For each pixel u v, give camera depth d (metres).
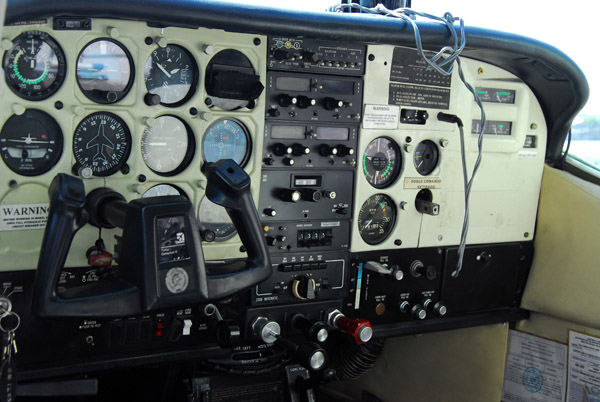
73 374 0.79
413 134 0.97
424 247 1.02
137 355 0.81
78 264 0.77
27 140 0.74
